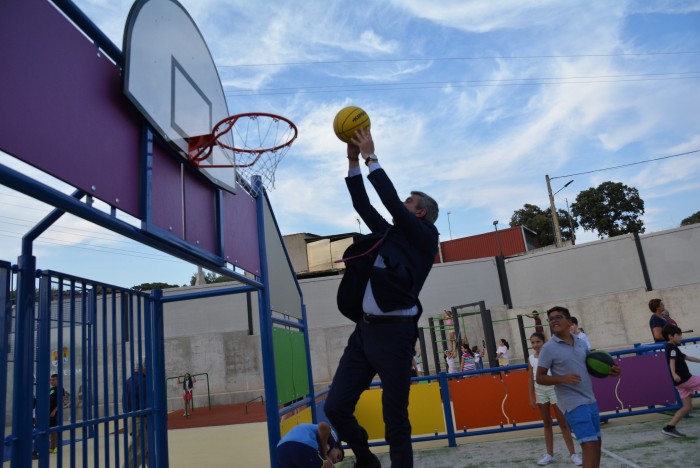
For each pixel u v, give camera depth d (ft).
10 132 7.01
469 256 136.77
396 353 8.77
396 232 9.37
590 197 154.61
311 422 23.31
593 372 14.21
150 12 11.94
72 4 8.70
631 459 19.57
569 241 159.84
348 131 9.43
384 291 8.70
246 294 71.51
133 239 10.75
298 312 24.85
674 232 70.85
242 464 27.40
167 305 71.97
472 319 77.36
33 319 9.77
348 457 24.64
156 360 17.07
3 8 7.22
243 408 60.54
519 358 76.18
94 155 9.12
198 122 14.10
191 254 13.28
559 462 20.61
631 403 26.81
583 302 73.92
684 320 68.23
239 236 17.80
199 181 14.65
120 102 10.29
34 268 9.95
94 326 12.46
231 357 69.00
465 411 25.89
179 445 36.09
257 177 20.39
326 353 73.20
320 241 122.83
